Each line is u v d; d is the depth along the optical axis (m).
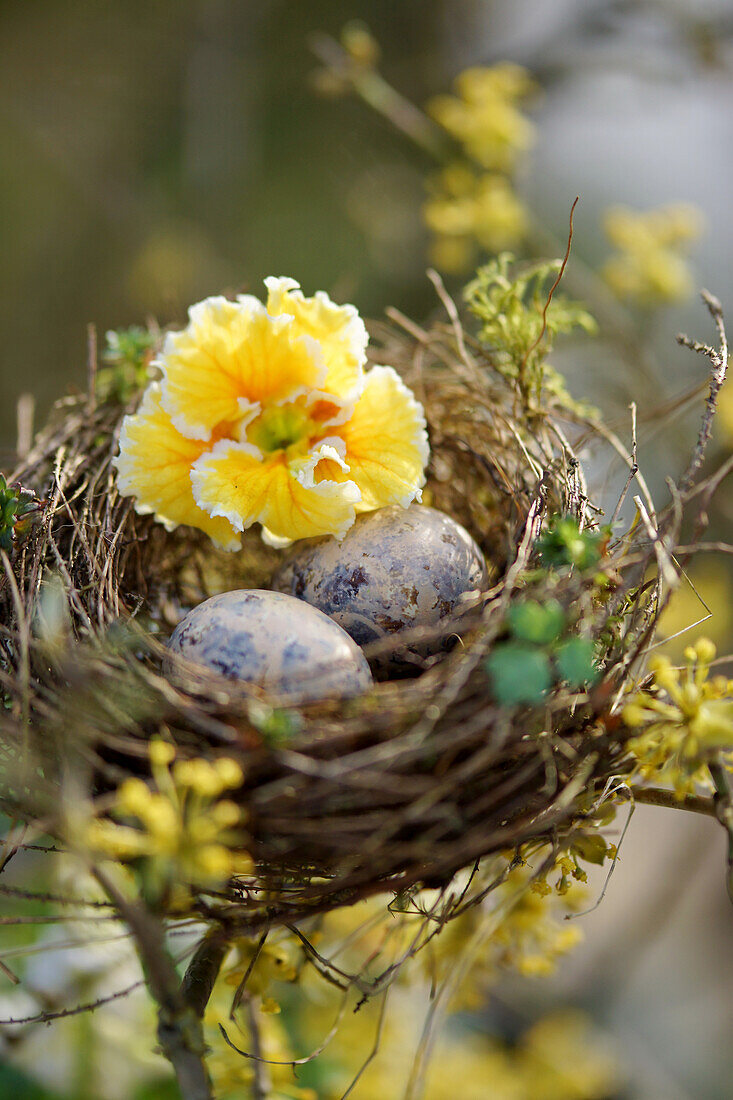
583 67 0.67
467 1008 0.48
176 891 0.41
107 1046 0.49
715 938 0.70
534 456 0.47
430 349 0.49
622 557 0.44
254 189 0.79
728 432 0.52
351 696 0.43
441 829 0.42
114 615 0.45
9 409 0.76
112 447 0.47
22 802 0.42
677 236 0.56
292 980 0.43
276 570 0.47
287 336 0.45
